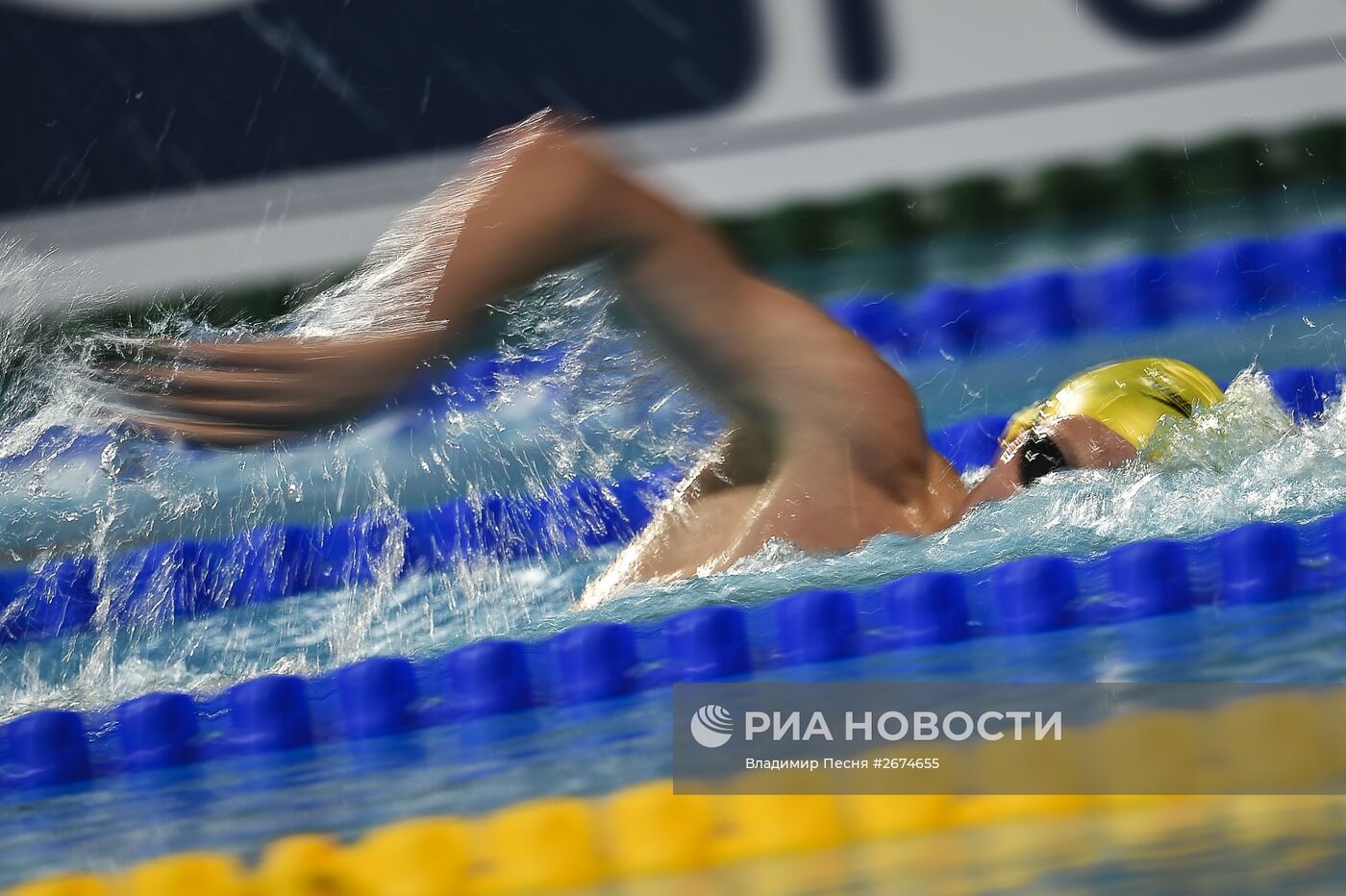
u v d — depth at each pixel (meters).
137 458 13.16
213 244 29.03
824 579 9.88
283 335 9.47
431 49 29.81
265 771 8.46
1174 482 10.67
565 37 29.83
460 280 9.37
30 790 8.56
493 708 9.12
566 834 6.62
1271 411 11.45
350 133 29.53
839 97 29.72
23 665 11.29
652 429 11.09
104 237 28.84
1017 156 29.44
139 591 12.84
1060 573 9.33
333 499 13.96
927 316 20.94
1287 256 20.59
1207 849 5.52
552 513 13.38
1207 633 8.55
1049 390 17.20
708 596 9.95
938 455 11.02
